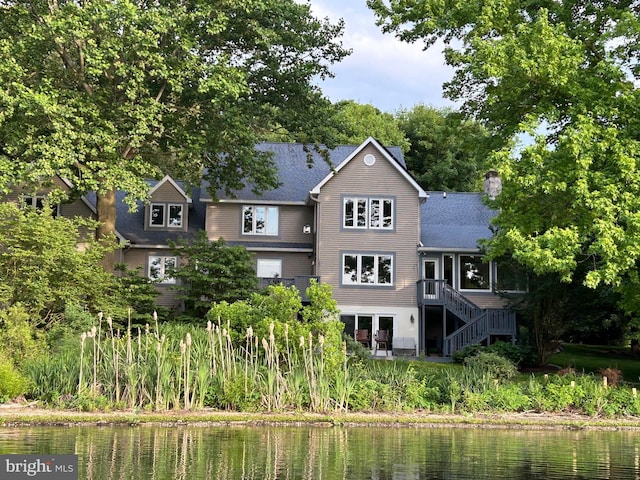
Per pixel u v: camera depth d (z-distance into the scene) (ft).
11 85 79.15
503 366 74.49
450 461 33.71
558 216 69.51
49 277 72.54
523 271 101.30
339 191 117.60
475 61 69.26
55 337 62.85
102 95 84.89
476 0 71.87
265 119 95.50
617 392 58.34
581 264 90.63
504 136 75.92
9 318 60.54
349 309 115.85
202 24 86.74
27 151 77.97
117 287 84.69
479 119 82.28
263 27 89.66
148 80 89.86
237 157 100.42
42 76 84.48
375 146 118.21
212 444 37.27
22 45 79.20
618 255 61.36
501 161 66.18
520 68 65.41
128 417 45.80
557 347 107.65
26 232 71.46
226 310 61.72
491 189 134.10
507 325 104.73
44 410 48.62
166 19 79.56
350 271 116.67
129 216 125.49
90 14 77.66
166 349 53.16
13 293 70.03
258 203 122.62
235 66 88.69
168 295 119.03
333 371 53.88
